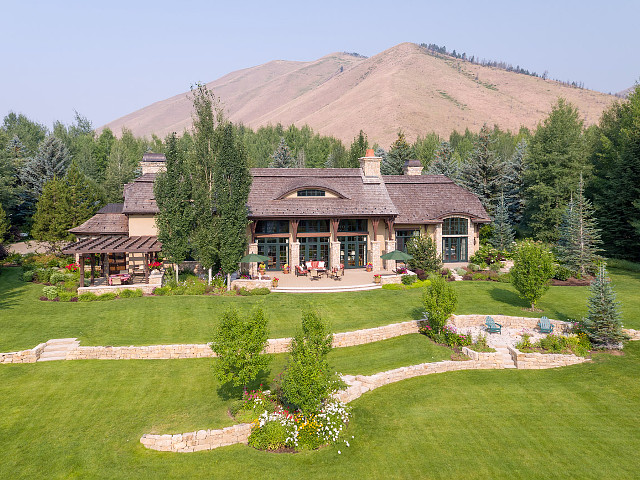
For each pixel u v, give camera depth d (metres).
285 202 39.38
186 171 32.41
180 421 16.77
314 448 15.83
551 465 14.76
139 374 20.66
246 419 16.62
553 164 50.75
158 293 30.77
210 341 23.39
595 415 17.72
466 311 28.84
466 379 21.16
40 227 42.50
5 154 56.31
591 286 24.08
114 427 16.41
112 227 37.69
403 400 19.25
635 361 21.84
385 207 40.62
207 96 32.66
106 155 84.94
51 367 20.98
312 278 37.50
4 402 17.84
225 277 34.38
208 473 14.20
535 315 27.91
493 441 16.17
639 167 42.75
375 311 29.02
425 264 38.62
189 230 32.28
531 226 52.47
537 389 19.95
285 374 17.17
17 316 26.33
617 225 44.81
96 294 29.77
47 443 15.35
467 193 47.03
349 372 21.34
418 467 14.73
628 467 14.57
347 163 72.25
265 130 138.62
